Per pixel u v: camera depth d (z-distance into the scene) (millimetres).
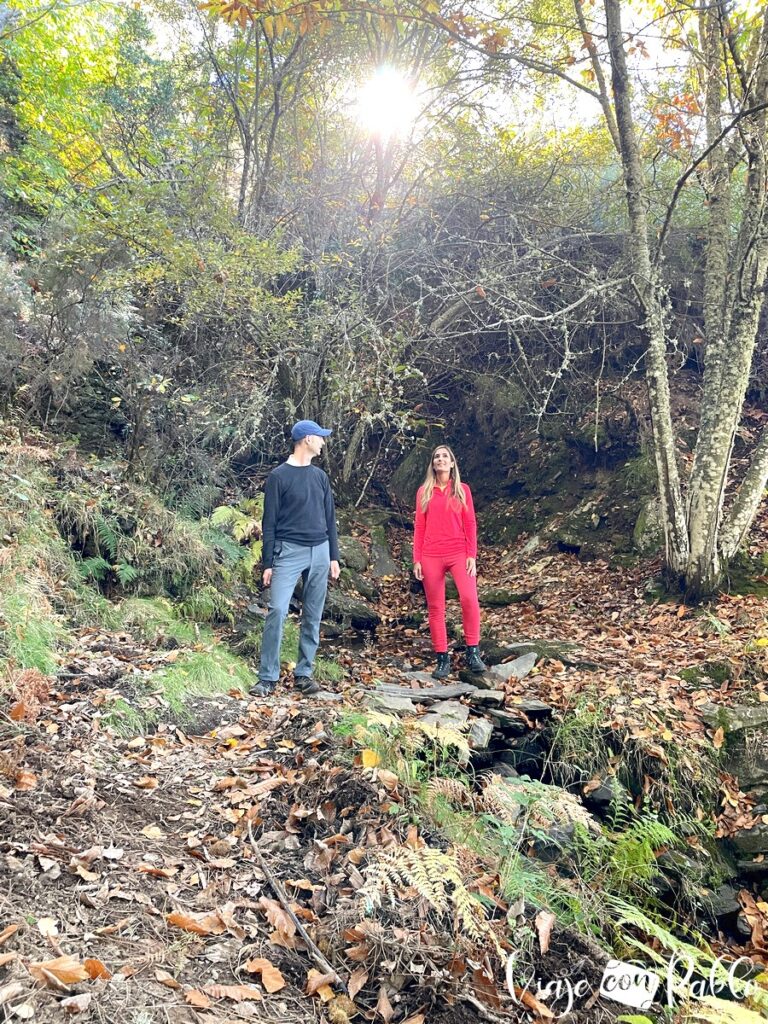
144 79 11594
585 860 3555
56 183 9766
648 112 9180
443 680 6000
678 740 4949
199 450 7828
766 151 6891
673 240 10203
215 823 3191
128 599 5871
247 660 5871
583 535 8844
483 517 10094
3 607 4492
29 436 6816
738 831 4688
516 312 8633
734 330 7004
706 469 6988
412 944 2459
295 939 2502
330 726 4012
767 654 5719
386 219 9773
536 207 9797
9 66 10266
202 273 7012
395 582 8586
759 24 7008
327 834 3125
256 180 9711
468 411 11109
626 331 10180
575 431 9938
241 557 7172
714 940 4156
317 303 7887
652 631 6703
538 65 6855
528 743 5055
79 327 6895
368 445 10695
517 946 2670
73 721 3803
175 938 2373
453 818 3295
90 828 2914
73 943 2215
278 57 9742
